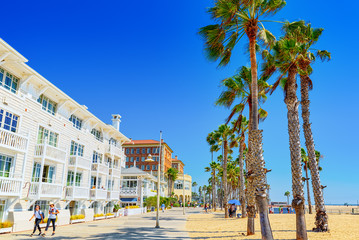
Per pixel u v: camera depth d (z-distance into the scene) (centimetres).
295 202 1248
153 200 5250
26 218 1803
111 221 2816
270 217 3203
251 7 1295
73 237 1547
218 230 1905
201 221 2789
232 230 1861
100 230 1936
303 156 4606
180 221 2836
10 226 1639
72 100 2452
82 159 2664
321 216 1642
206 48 1404
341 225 1980
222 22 1299
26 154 1822
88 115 2861
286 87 1535
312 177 1728
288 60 1519
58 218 2181
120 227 2175
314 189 1703
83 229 1980
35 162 2081
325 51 1841
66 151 2328
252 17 1302
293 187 1291
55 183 2177
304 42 1681
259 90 2222
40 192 1947
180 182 9875
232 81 2128
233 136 3612
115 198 3494
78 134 2720
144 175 5000
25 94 1944
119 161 3806
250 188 1372
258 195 1112
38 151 2030
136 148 8769
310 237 1385
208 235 1634
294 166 1308
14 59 1730
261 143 1184
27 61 1798
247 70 2223
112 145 3497
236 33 1427
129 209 4066
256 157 1161
